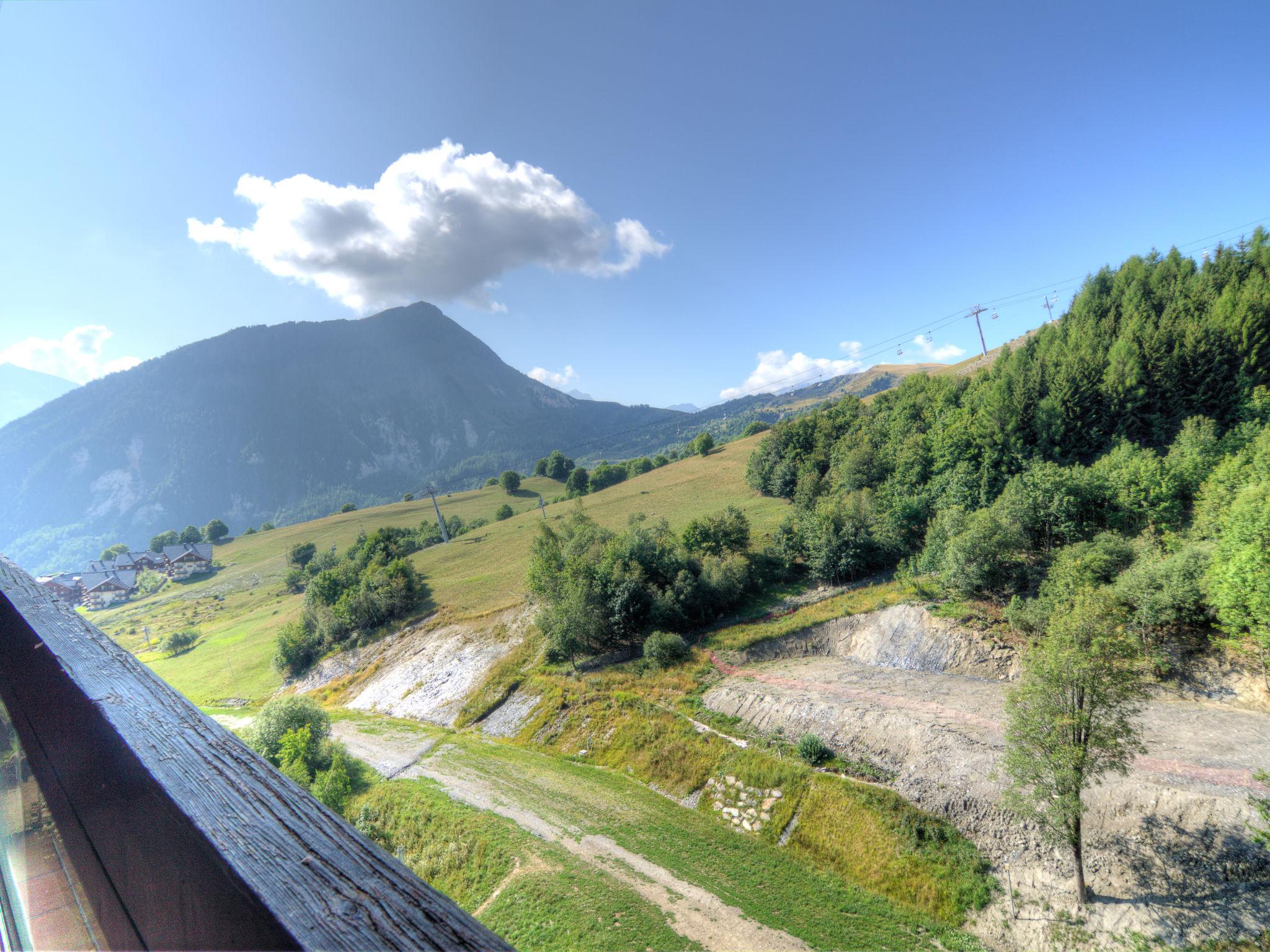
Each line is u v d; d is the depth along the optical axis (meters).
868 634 45.75
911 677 39.81
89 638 2.75
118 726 1.81
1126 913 21.45
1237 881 20.50
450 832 33.50
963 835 26.83
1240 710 28.11
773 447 93.12
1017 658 37.81
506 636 60.16
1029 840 25.25
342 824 1.37
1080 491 44.91
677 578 53.72
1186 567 32.34
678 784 36.00
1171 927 20.41
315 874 1.13
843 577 55.50
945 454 63.81
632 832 31.84
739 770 34.84
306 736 42.97
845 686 39.56
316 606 77.75
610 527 89.69
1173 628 32.66
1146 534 39.16
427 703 54.75
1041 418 60.72
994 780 27.84
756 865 28.67
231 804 1.41
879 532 55.78
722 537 61.88
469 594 73.31
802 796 31.75
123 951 1.60
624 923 25.56
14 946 1.88
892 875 26.42
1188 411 59.97
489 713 49.88
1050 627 22.67
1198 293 74.25
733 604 54.81
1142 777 24.86
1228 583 29.42
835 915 25.23
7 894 2.29
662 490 108.56
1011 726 23.05
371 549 95.69
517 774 39.56
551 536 75.56
